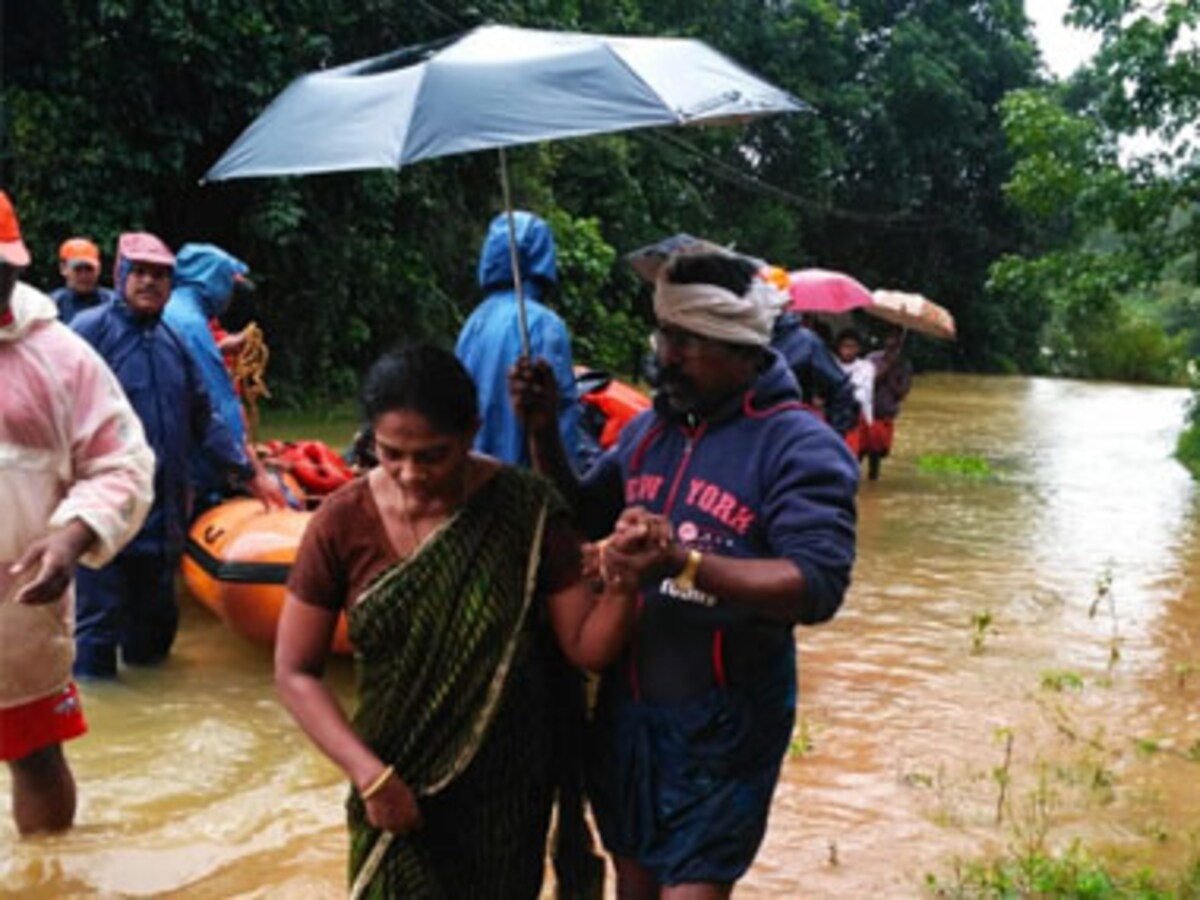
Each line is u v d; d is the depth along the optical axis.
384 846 2.62
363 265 16.58
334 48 15.20
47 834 4.13
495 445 4.46
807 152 34.47
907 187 38.25
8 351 3.53
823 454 2.65
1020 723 5.55
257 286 15.56
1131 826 4.48
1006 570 8.82
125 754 4.95
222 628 6.63
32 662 3.73
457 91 2.73
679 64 2.92
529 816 2.71
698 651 2.71
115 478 3.59
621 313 23.09
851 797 4.66
